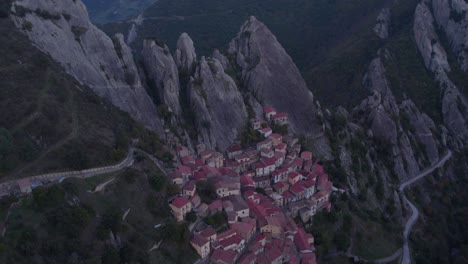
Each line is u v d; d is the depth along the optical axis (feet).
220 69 521.65
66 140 346.95
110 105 422.41
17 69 373.61
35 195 302.04
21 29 419.74
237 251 365.20
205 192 405.39
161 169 392.27
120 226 316.40
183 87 507.71
